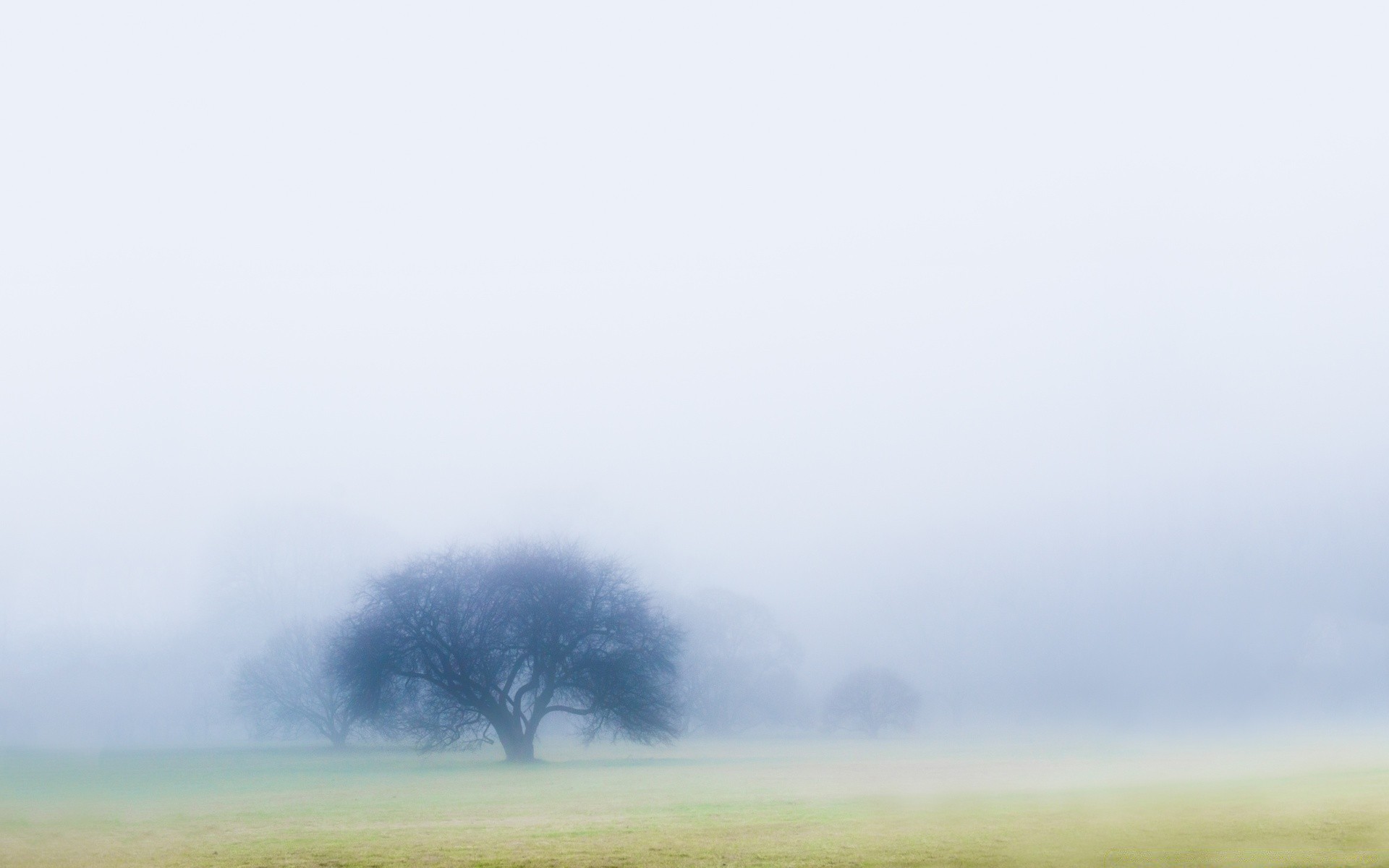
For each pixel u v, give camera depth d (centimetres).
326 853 2372
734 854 2272
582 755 7319
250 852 2402
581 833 2686
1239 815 2858
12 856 2389
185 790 4228
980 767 5316
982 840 2459
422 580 6153
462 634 6088
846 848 2341
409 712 6494
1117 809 3059
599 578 6350
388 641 6022
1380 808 2967
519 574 6172
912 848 2341
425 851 2369
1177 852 2241
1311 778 4081
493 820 3038
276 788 4284
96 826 2950
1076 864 2097
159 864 2252
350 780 4744
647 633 6303
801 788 4091
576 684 6134
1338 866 2056
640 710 6059
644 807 3362
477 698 6156
